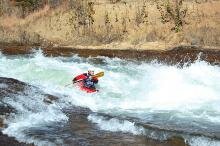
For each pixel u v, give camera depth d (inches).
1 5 2564.0
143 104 1263.5
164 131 992.2
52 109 1167.0
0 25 2444.6
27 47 2172.7
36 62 1743.4
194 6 2249.0
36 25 2393.0
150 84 1432.1
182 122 1091.3
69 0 2454.5
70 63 1748.3
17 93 1238.9
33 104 1176.2
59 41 2246.6
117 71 1612.9
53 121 1077.1
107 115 1127.6
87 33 2257.6
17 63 1721.2
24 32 2331.4
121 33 2203.5
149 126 1028.5
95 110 1203.9
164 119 1117.7
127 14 2289.6
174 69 1595.7
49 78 1519.4
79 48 2119.8
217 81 1419.8
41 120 1076.5
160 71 1574.8
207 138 942.4
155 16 2246.6
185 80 1438.2
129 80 1485.0
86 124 1060.5
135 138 969.5
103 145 924.6
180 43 2063.2
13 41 2295.8
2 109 1101.1
